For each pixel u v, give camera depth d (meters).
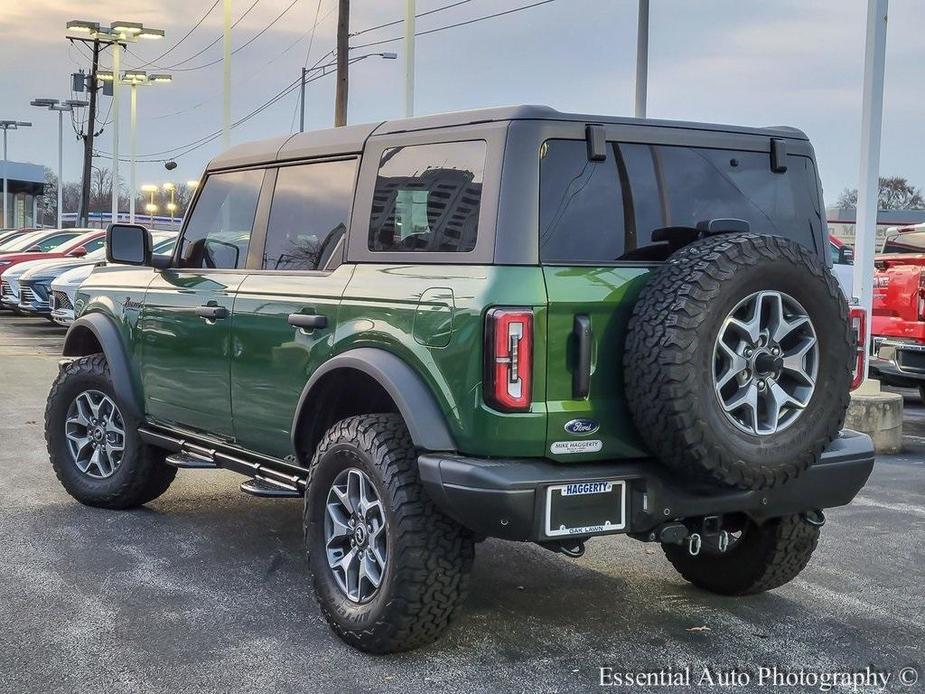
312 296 4.62
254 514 6.43
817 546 5.98
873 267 9.20
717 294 3.71
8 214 63.88
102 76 41.66
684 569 5.13
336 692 3.83
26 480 7.21
